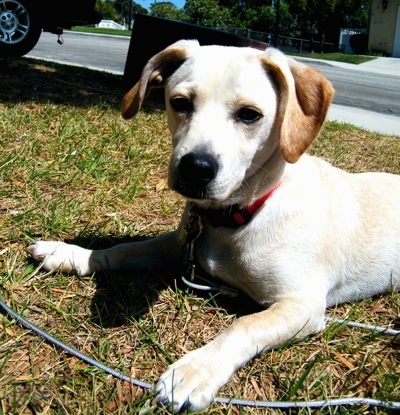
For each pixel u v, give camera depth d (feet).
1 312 1.30
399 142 3.97
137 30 4.28
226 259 1.45
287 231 1.40
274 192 1.41
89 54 9.12
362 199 1.69
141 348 1.25
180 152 1.24
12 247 1.58
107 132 2.90
